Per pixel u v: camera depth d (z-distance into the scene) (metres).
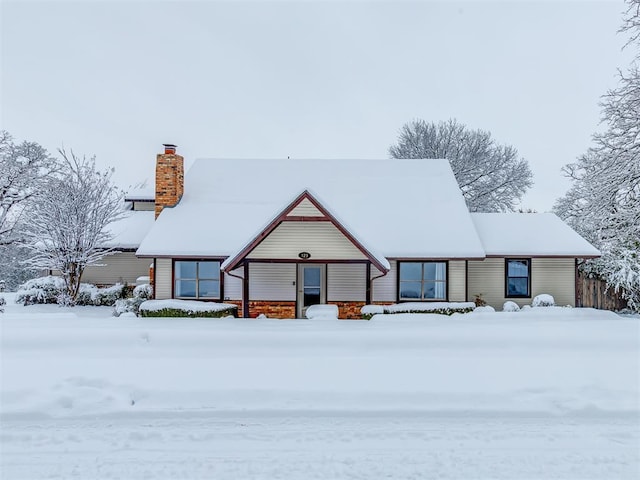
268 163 20.05
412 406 6.20
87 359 7.81
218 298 15.72
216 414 5.99
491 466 4.64
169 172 17.38
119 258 20.73
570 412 6.01
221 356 8.05
